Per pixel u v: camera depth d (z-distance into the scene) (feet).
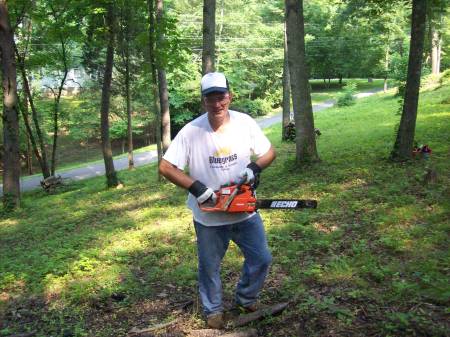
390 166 35.17
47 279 19.94
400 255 17.71
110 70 56.29
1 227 41.27
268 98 167.84
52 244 27.63
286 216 25.32
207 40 41.91
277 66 165.58
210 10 41.68
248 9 167.63
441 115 62.90
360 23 146.30
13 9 59.16
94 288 18.17
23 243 31.12
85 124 125.70
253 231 12.82
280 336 12.57
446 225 20.40
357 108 109.81
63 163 127.54
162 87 61.62
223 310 14.28
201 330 13.23
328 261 17.79
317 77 215.10
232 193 12.06
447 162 34.14
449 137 45.39
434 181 28.19
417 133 50.16
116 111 123.95
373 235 20.45
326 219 24.06
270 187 34.17
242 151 12.35
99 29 55.62
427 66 132.57
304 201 11.97
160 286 17.83
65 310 16.61
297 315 13.42
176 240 24.52
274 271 17.46
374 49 164.55
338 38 179.22
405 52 148.05
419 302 13.35
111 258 21.98
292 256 18.93
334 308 13.23
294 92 39.83
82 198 52.24
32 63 71.31
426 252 17.54
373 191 28.14
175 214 31.60
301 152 40.24
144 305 16.15
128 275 19.22
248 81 164.25
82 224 34.81
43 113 110.63
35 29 72.33
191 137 12.24
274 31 163.53
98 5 54.39
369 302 13.79
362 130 64.85
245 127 12.39
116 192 51.39
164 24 51.49
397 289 14.10
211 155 12.23
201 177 12.47
